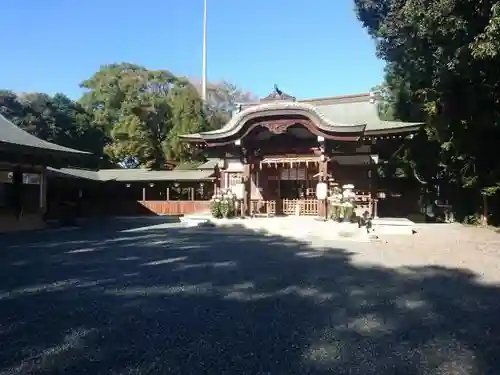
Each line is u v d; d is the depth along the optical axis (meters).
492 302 5.95
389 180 25.94
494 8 9.43
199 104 37.84
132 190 30.20
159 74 40.88
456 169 20.81
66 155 18.23
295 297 6.12
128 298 6.00
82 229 17.78
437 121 18.75
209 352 3.97
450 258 9.92
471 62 12.20
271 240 13.42
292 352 3.99
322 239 13.76
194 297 6.07
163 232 16.05
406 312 5.41
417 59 16.91
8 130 17.58
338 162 19.11
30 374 3.46
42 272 7.95
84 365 3.65
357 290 6.61
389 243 12.82
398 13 15.51
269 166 19.30
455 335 4.54
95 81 41.81
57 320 4.94
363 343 4.26
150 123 37.88
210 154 21.67
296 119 17.58
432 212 25.69
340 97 24.14
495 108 15.03
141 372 3.51
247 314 5.24
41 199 18.84
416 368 3.66
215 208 18.62
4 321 4.89
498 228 17.92
